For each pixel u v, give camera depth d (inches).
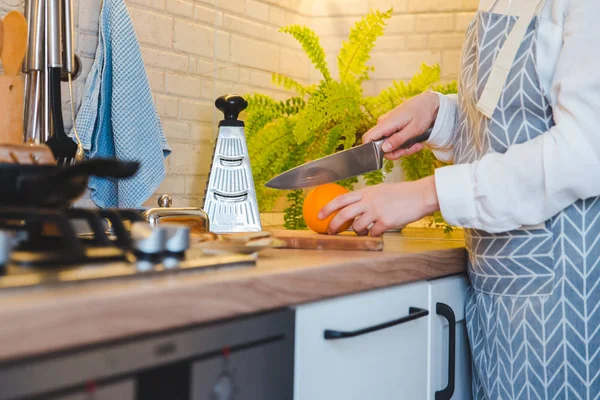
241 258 31.4
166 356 24.4
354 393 36.6
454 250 47.5
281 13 80.1
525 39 41.4
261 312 29.8
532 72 41.0
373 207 42.8
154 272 26.5
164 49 64.1
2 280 22.2
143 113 57.2
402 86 68.5
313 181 50.2
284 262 34.5
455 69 79.0
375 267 37.6
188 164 67.4
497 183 39.0
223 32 71.3
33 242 29.5
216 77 70.6
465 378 51.2
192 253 32.6
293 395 31.6
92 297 21.6
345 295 35.7
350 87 65.4
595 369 40.5
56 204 29.4
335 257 37.9
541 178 37.9
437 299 45.8
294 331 31.5
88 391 21.7
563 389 40.9
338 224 43.9
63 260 26.3
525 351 41.8
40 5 49.9
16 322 19.4
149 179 57.3
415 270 42.1
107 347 22.4
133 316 23.0
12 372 19.5
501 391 43.0
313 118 63.3
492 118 42.5
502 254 42.4
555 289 40.9
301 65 84.3
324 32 84.2
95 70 56.3
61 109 51.0
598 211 40.3
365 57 71.7
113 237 38.8
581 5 38.6
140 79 57.1
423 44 79.9
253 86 76.0
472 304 48.6
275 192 66.7
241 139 52.7
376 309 38.4
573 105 37.3
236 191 52.0
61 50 51.9
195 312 25.6
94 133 56.4
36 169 29.1
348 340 35.9
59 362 20.8
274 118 66.0
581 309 40.4
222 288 26.8
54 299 20.8
